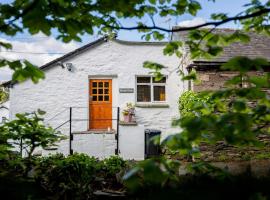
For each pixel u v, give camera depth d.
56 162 5.30
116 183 6.12
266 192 2.07
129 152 11.46
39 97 12.73
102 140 11.54
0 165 3.54
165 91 13.30
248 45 12.63
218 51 2.89
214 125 1.77
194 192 1.65
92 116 13.10
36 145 3.51
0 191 1.89
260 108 2.23
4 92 18.70
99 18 3.59
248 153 10.53
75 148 11.48
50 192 4.66
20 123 3.34
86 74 13.01
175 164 2.15
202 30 3.21
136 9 3.46
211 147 10.21
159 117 13.06
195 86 11.08
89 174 5.58
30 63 2.56
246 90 2.09
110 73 13.08
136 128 11.62
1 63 2.54
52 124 12.72
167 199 1.59
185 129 1.78
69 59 12.95
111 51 13.13
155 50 13.22
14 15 2.36
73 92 12.91
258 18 3.40
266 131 2.69
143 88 13.36
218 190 1.77
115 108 13.15
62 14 2.38
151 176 1.62
